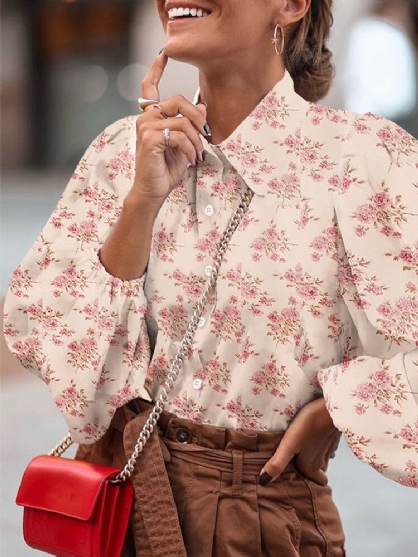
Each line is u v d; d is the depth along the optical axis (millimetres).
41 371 2527
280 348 2357
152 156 2324
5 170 24047
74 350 2486
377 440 2242
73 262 2555
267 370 2371
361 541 4871
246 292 2361
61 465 2455
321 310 2344
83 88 23625
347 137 2404
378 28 16406
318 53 2615
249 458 2373
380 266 2318
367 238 2328
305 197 2379
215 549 2379
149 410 2453
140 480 2404
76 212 2605
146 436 2404
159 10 2486
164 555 2369
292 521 2400
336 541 2486
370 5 16312
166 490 2385
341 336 2371
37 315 2562
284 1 2381
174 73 12633
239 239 2383
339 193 2365
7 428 6320
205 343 2393
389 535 4949
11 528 4887
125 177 2578
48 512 2438
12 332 2594
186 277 2424
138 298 2459
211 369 2396
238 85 2430
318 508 2455
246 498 2371
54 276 2549
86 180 2615
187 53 2338
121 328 2475
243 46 2348
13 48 23750
